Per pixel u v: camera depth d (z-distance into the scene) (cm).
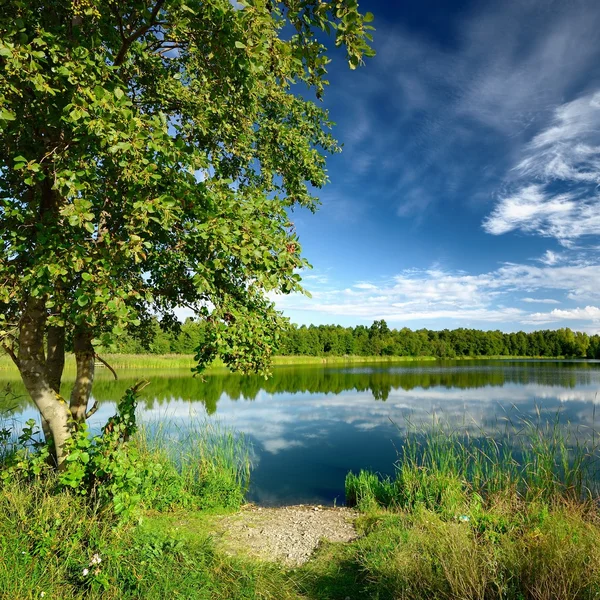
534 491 646
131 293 368
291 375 4275
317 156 743
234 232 397
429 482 775
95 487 451
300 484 917
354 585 443
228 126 567
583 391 2484
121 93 336
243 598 392
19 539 374
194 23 398
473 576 362
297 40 352
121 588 354
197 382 3247
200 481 809
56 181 337
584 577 337
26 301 465
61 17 434
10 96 373
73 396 550
